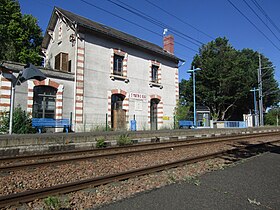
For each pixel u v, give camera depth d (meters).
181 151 10.83
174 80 26.70
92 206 4.39
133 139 13.70
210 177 6.28
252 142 14.87
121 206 4.36
